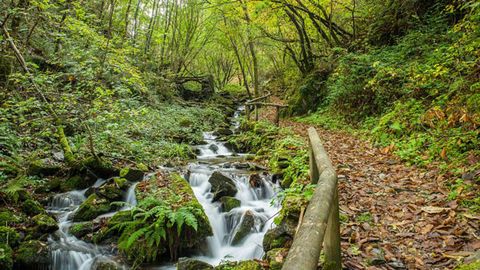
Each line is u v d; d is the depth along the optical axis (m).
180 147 8.91
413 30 10.37
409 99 8.00
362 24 14.11
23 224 4.52
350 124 10.53
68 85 6.58
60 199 5.46
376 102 9.83
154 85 14.20
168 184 5.85
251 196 6.02
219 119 14.70
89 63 6.69
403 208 4.09
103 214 5.14
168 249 4.37
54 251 4.20
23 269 3.98
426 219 3.72
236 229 4.91
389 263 3.04
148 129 9.36
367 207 4.27
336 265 2.57
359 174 5.45
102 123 7.39
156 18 15.58
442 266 2.88
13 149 5.74
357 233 3.60
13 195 4.84
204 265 3.82
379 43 12.21
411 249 3.22
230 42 19.05
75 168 6.03
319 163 2.84
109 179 5.97
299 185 4.60
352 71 11.12
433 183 4.69
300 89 15.30
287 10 14.19
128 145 7.64
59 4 7.25
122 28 9.98
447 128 5.98
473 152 4.97
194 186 6.52
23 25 7.14
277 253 3.44
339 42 14.44
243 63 22.27
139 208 4.55
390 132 7.55
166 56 17.38
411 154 5.93
